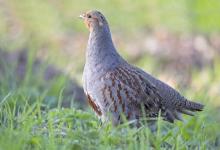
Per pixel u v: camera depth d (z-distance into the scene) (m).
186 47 22.75
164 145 10.64
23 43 20.98
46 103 14.08
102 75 11.28
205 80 19.97
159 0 26.34
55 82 15.90
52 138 9.69
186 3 25.94
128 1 26.38
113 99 11.28
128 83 11.38
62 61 20.17
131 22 25.06
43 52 21.73
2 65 16.59
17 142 9.54
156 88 11.65
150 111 11.64
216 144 12.80
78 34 23.91
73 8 25.67
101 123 11.20
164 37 23.70
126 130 10.46
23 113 10.91
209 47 22.89
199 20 25.09
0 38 19.17
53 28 24.25
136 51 22.56
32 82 15.77
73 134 10.06
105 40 11.45
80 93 16.30
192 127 12.52
